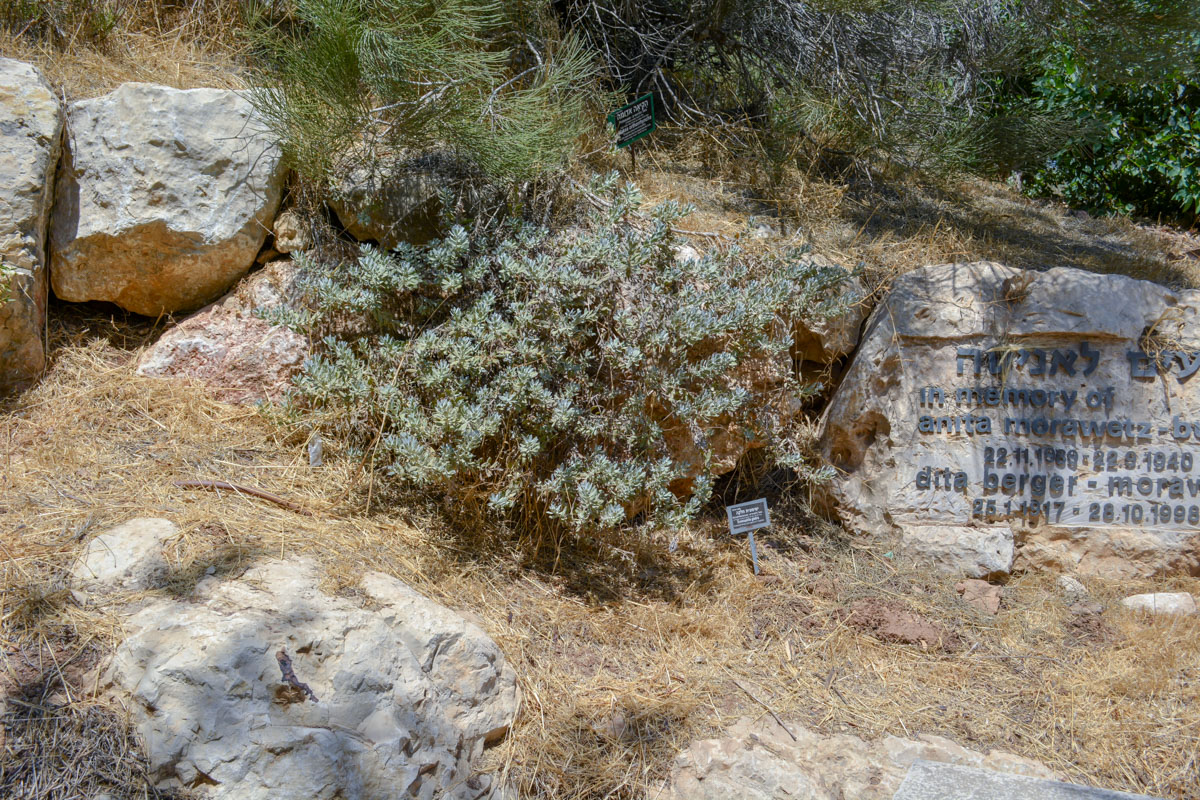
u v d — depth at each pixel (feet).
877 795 10.37
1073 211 19.95
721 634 12.07
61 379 12.69
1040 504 13.69
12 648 9.44
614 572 12.71
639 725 10.82
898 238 15.70
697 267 13.04
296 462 12.44
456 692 10.30
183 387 12.91
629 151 16.22
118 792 8.86
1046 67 20.52
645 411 13.26
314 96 13.02
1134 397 13.69
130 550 10.36
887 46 17.28
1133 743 11.11
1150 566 13.55
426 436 12.12
